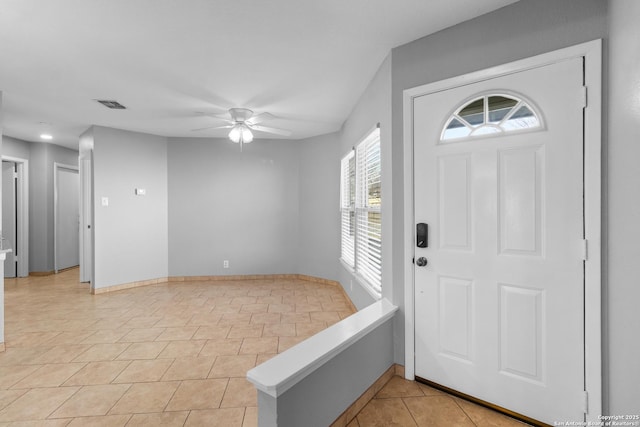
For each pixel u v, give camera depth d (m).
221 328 3.11
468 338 1.90
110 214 4.42
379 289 2.71
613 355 1.42
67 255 5.88
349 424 1.72
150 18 1.87
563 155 1.58
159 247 4.93
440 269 1.99
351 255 3.89
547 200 1.63
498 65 1.77
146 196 4.78
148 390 2.06
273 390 1.27
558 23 1.59
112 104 3.39
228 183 5.11
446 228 1.97
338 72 2.64
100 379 2.19
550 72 1.62
